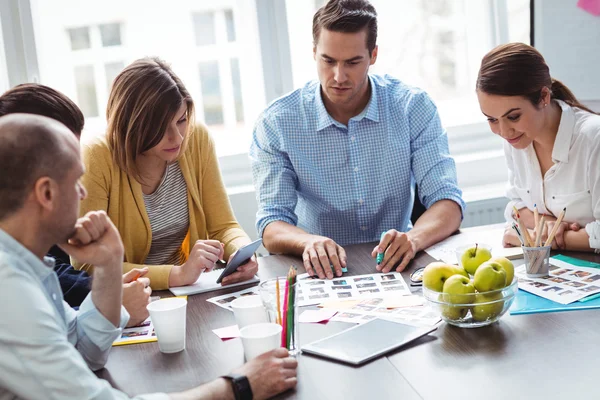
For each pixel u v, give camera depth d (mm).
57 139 1238
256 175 2543
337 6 2301
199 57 3293
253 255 2047
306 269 1988
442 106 3547
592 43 3094
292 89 3258
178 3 3234
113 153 2146
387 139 2516
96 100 3248
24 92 1764
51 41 3146
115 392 1253
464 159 3375
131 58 3244
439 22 3467
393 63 3455
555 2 3119
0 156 1205
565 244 1994
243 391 1285
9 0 2912
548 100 2027
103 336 1461
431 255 2070
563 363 1324
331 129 2498
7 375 1185
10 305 1177
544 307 1595
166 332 1519
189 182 2312
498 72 1964
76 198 1271
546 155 2164
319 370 1391
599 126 2020
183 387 1369
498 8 3404
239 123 3367
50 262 1370
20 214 1234
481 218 3217
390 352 1441
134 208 2197
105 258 1442
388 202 2568
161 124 2080
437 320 1571
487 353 1396
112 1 3186
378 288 1822
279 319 1471
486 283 1496
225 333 1612
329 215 2559
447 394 1249
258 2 3162
